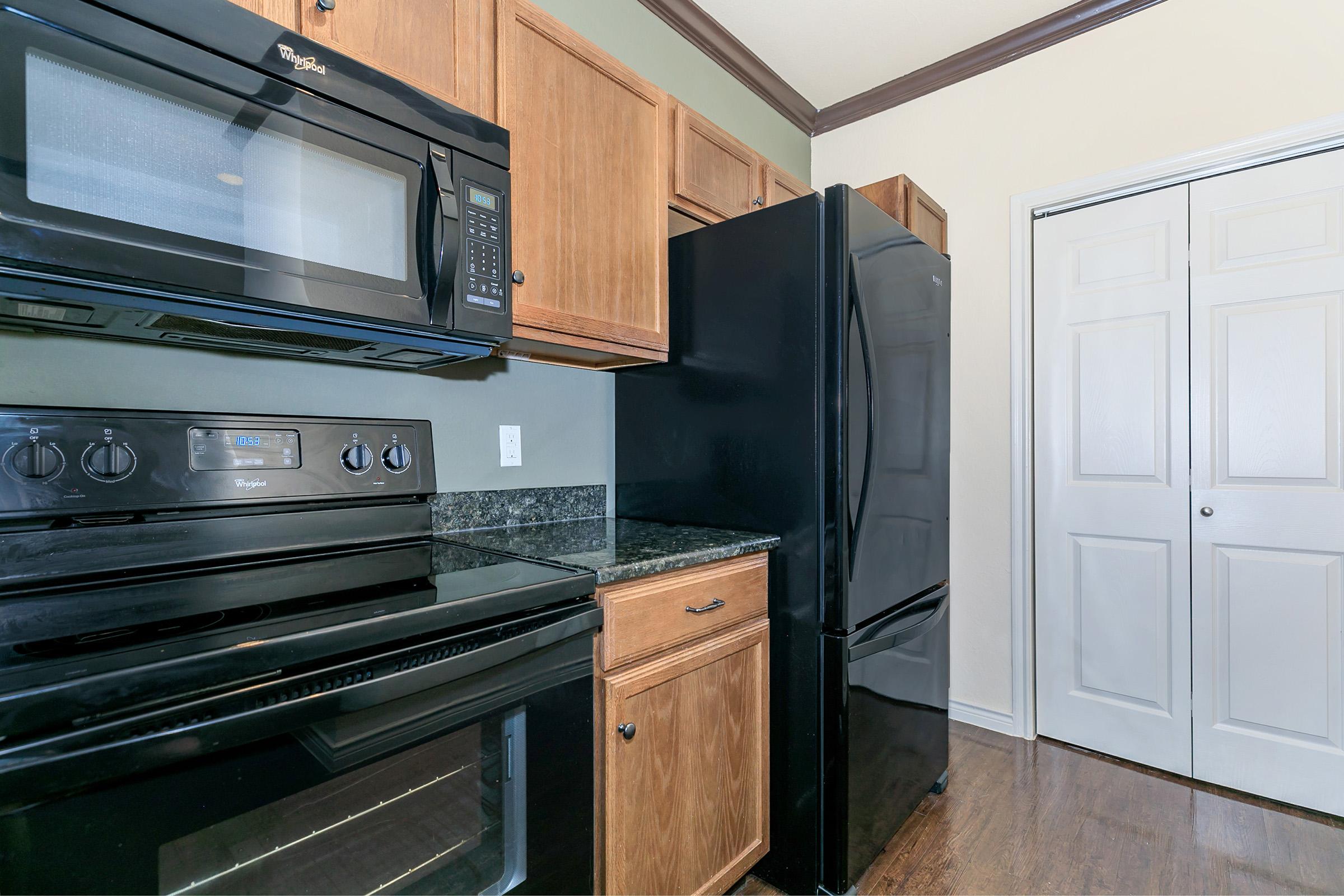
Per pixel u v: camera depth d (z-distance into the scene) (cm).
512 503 170
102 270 76
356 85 98
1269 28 184
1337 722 178
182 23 81
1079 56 216
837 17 216
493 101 125
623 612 117
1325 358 179
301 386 132
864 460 151
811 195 150
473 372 163
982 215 237
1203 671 198
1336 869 156
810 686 149
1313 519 181
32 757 55
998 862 161
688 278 175
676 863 128
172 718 64
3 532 85
